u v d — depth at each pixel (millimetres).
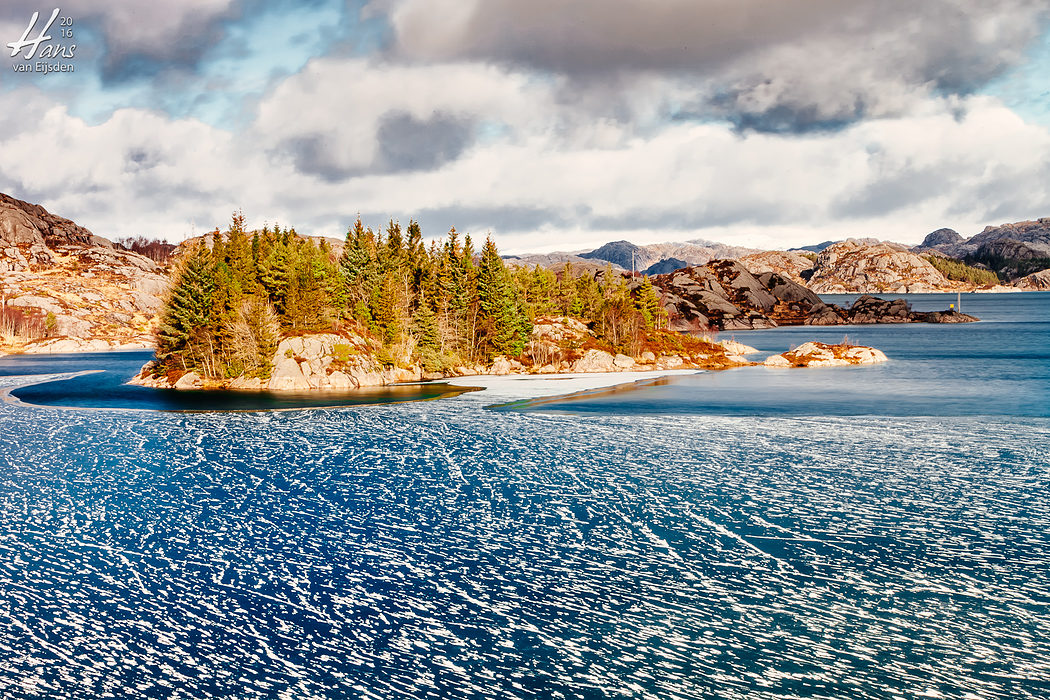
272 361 119438
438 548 39625
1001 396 98688
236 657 28422
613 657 28203
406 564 37406
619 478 54031
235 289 125312
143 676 27125
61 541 41031
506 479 54031
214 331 124812
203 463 60000
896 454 61500
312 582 35281
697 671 27156
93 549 39781
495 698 25625
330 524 43719
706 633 30000
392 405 95250
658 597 33344
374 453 63594
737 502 47438
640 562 37406
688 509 46031
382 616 31781
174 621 31375
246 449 65750
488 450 64562
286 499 49000
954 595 32875
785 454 61906
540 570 36531
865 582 34500
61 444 68875
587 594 33750
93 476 55719
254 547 39969
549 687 26266
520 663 27906
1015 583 34000
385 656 28469
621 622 31000
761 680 26453
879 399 97438
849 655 28078
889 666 27297
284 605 32875
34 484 53375
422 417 84062
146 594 34031
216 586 34875
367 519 44625
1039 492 48844
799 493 49406
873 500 47500
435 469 57375
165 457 62438
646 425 77312
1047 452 61500
